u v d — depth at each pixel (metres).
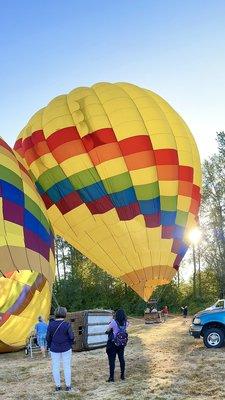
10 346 17.41
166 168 20.38
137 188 19.81
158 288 49.94
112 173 19.78
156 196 20.02
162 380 9.70
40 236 14.93
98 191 19.69
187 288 58.91
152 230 19.66
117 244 19.61
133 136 20.31
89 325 16.97
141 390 8.89
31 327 18.72
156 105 22.03
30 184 16.73
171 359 12.53
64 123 20.67
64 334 9.43
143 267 19.64
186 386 9.03
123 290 52.75
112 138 20.20
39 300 19.20
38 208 15.91
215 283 56.72
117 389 9.11
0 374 12.25
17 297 19.12
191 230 21.19
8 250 13.49
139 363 12.12
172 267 20.14
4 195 14.84
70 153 20.05
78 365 12.71
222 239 53.25
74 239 20.33
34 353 17.19
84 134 20.28
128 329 27.17
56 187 20.05
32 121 22.09
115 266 20.08
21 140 22.28
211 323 14.58
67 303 50.41
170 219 20.11
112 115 20.78
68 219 19.91
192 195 21.20
